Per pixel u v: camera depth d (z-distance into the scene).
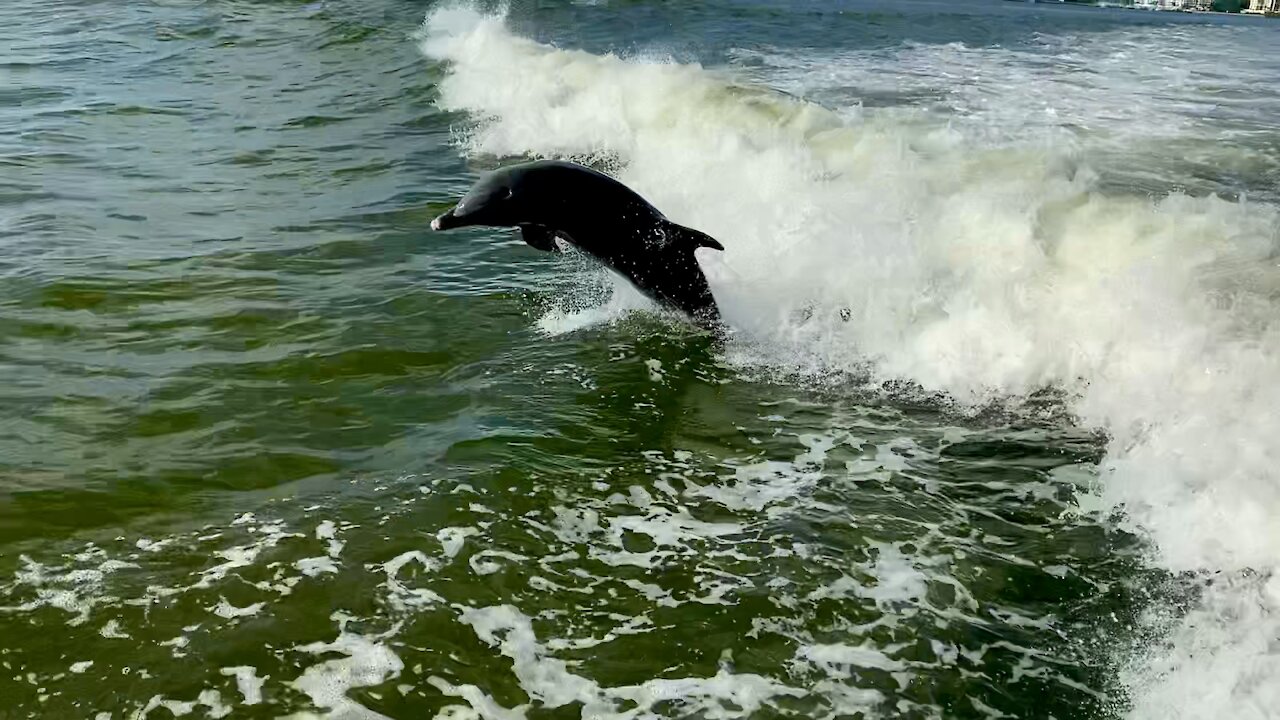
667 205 10.30
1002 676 4.10
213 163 12.71
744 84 15.01
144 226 9.93
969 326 7.19
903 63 18.09
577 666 4.11
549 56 18.30
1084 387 6.64
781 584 4.68
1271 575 4.65
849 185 9.56
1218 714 3.86
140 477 5.43
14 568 4.62
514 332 7.62
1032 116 12.93
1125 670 4.14
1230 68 17.64
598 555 4.88
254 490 5.36
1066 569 4.83
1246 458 5.39
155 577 4.58
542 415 6.32
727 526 5.18
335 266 8.91
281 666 4.04
